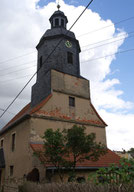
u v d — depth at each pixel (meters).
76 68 19.44
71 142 9.07
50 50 18.92
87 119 17.98
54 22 21.20
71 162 9.27
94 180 4.52
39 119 14.85
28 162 13.34
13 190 10.88
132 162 4.40
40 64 19.69
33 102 19.66
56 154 8.85
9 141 18.55
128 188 3.39
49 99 16.08
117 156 16.59
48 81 17.31
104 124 18.91
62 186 5.19
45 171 11.43
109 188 3.69
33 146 13.38
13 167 16.12
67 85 17.89
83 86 19.27
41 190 6.33
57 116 15.90
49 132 9.22
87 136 9.54
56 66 18.03
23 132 15.30
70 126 16.33
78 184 4.62
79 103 18.09
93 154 9.70
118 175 4.61
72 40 20.12
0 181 18.31
